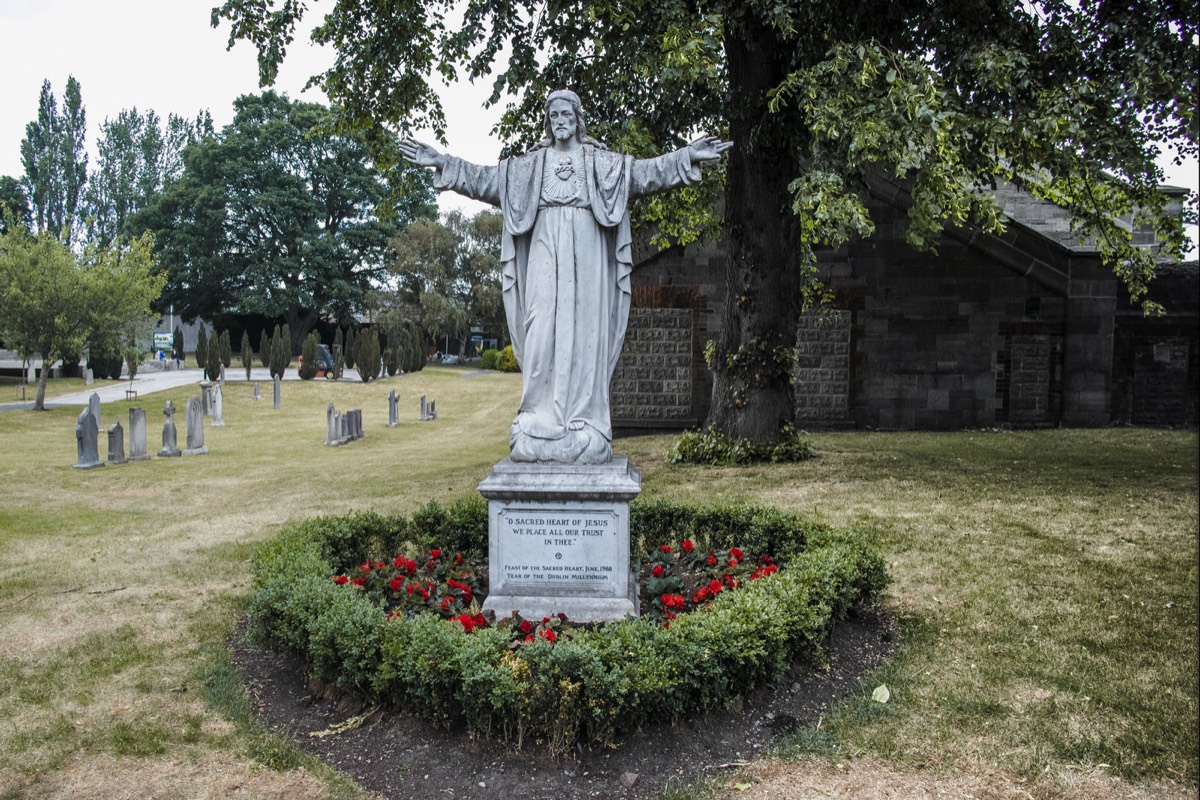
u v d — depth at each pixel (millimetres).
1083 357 20578
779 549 7902
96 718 5500
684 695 5043
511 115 15469
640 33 12578
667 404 21031
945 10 12156
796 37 12602
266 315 60938
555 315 6484
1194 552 8773
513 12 14211
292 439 25141
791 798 4555
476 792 4582
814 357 20953
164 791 4648
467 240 58812
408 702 5203
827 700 5676
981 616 7141
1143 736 5141
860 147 10336
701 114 14211
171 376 47188
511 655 5121
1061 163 11734
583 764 4809
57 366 44719
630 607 6273
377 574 7039
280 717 5469
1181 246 13641
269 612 5984
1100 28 12031
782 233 15039
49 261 28953
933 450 16344
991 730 5254
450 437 26453
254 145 58406
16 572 9062
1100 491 11828
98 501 14391
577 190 6441
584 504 6324
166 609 7660
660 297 20938
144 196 74250
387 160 16234
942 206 11156
